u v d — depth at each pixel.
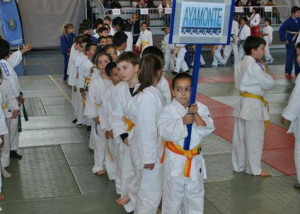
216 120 8.87
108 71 5.02
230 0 3.58
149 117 3.85
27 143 7.54
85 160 6.67
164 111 3.87
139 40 15.69
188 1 3.46
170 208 3.95
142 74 3.98
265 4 22.73
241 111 5.70
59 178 5.95
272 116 9.09
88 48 7.59
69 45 13.57
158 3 23.80
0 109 4.95
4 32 18.80
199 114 3.84
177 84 3.82
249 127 5.73
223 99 10.85
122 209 4.96
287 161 6.44
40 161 6.64
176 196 3.91
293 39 13.59
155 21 21.38
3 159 5.95
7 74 5.92
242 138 5.92
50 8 22.77
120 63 4.30
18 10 19.16
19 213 4.92
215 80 13.56
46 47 23.12
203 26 3.56
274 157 6.62
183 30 3.51
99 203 5.14
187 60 15.21
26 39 22.59
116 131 4.44
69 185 5.70
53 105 10.48
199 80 13.61
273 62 18.06
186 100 3.85
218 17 3.59
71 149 7.20
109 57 5.76
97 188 5.58
